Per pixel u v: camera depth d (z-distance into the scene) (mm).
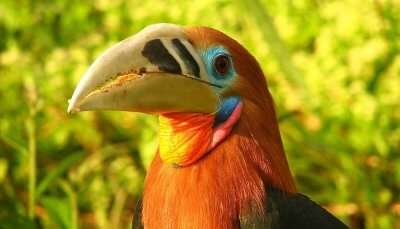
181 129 7746
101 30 13492
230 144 7742
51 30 13664
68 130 12578
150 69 7504
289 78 10875
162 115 7742
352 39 12383
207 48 7734
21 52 13312
